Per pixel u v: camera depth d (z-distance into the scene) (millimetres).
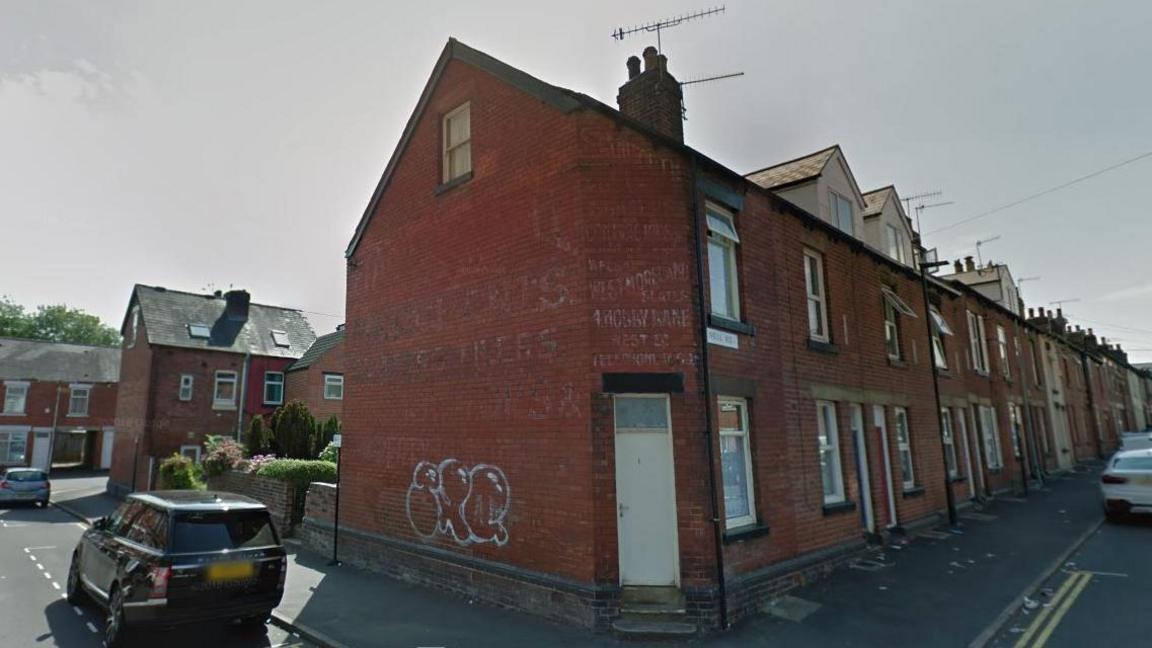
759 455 9203
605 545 7637
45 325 67062
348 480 12469
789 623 7754
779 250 10898
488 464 9297
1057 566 10430
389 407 11617
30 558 14055
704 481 7926
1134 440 27891
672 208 8609
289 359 35344
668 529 7926
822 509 10570
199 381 31828
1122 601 8461
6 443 38594
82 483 35000
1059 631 7398
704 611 7488
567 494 8047
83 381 41750
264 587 7824
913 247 18609
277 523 15039
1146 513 14422
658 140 8641
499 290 9609
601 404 8000
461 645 7195
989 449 20047
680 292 8375
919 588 9211
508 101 10023
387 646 7242
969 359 19594
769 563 8906
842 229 14414
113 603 7609
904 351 15047
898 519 13148
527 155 9500
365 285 12945
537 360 8781
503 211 9766
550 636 7383
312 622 8195
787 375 10367
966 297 20375
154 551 7379
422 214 11578
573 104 8844
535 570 8344
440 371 10516
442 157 11445
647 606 7574
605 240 8445
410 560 10352
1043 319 32781
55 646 7750
